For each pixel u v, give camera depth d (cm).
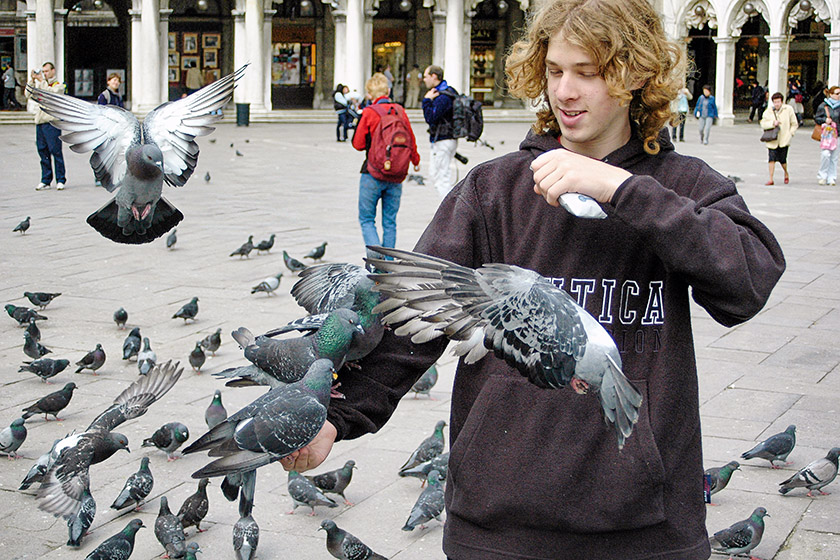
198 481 652
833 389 832
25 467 671
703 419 761
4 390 833
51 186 2184
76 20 5150
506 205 285
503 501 269
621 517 264
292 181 2361
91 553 519
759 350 951
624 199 240
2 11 4859
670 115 272
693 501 273
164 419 762
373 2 4881
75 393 827
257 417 243
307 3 5222
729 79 4631
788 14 4478
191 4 5103
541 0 271
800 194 2130
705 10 4675
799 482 620
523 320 214
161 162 383
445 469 630
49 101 390
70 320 1055
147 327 1028
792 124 2298
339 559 525
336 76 4875
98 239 1531
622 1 258
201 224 1678
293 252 1426
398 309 229
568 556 270
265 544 568
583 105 261
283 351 421
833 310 1112
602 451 266
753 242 254
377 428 287
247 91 4803
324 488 615
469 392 286
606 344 214
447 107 1608
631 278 273
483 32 5488
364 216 1280
